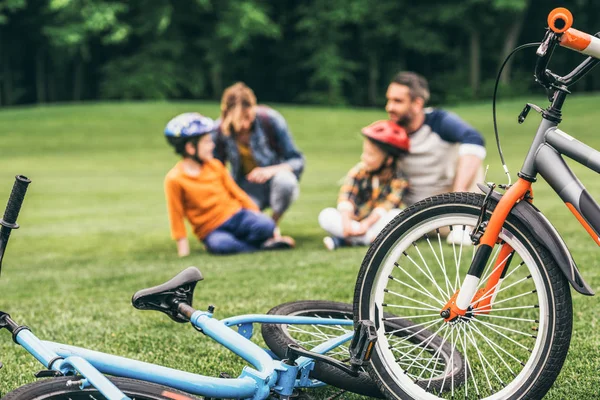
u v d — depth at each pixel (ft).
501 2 121.29
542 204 27.22
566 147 7.50
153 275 17.12
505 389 7.65
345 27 142.92
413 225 7.98
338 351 9.89
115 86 131.85
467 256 17.60
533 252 7.50
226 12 129.39
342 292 14.16
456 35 142.92
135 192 39.32
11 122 82.89
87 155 63.26
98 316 13.10
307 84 146.30
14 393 6.54
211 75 142.61
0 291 15.92
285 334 8.78
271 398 7.57
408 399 7.92
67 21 126.31
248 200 21.03
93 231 26.35
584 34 7.40
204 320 8.07
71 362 6.82
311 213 29.32
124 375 7.18
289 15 142.31
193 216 20.52
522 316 12.18
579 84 143.54
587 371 9.37
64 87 143.74
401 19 136.15
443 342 8.52
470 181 18.97
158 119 85.10
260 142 21.63
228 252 20.36
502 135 71.31
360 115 89.45
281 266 17.25
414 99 19.07
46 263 20.21
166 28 133.80
